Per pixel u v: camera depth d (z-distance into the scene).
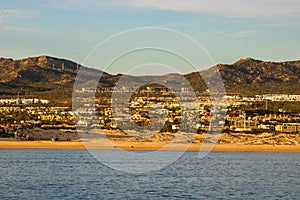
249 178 131.88
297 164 168.62
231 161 175.88
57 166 150.00
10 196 101.12
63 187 111.75
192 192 108.31
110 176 129.50
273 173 143.38
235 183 122.25
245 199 101.56
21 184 115.69
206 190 111.12
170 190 110.00
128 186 113.94
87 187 111.88
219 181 125.06
